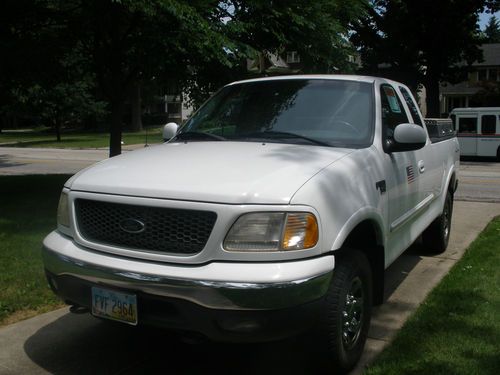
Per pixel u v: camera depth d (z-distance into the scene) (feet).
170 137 16.70
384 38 87.15
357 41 85.92
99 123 192.54
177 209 10.50
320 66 35.55
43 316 15.19
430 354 12.44
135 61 30.78
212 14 30.17
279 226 10.19
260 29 31.42
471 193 43.83
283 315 10.02
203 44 27.81
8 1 28.55
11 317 15.08
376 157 13.56
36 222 25.03
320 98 15.21
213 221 10.27
